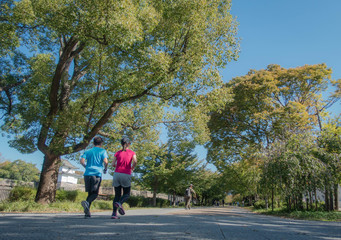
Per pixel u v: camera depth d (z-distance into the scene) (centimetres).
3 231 220
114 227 299
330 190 1301
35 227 264
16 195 1305
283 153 1300
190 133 1812
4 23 1222
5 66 1642
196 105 1351
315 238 264
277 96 2747
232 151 2973
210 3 1302
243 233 288
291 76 2698
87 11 1005
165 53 1249
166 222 402
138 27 1028
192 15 1223
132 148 1725
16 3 1187
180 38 1333
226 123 2959
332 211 1303
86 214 480
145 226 325
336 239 262
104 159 503
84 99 1531
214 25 1334
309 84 2691
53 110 1405
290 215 1220
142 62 1166
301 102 2728
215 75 1251
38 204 1118
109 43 1088
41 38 1584
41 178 1343
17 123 1661
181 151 3275
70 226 291
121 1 985
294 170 1216
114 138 1505
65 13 1019
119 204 471
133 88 1231
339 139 1420
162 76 1194
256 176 2038
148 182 3262
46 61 1556
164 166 3108
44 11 1054
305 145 1335
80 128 1269
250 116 2667
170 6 1239
